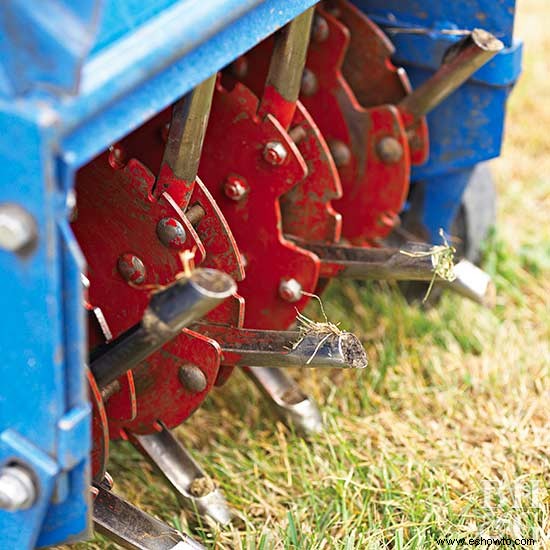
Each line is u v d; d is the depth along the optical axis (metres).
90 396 1.69
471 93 2.57
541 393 2.57
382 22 2.62
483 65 2.48
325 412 2.50
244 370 2.45
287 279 2.25
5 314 1.31
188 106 1.78
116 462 2.40
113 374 1.71
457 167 2.70
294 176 2.12
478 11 2.49
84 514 1.49
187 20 1.36
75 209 1.94
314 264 2.21
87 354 1.74
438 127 2.66
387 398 2.64
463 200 2.87
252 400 2.58
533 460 2.35
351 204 2.60
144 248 1.92
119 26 1.31
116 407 1.95
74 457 1.38
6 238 1.22
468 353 2.78
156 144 2.12
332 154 2.56
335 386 2.63
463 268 2.35
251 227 2.23
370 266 2.26
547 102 4.24
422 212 2.88
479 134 2.62
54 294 1.25
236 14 1.46
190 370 2.01
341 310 2.94
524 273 3.12
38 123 1.15
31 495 1.39
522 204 3.51
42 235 1.22
